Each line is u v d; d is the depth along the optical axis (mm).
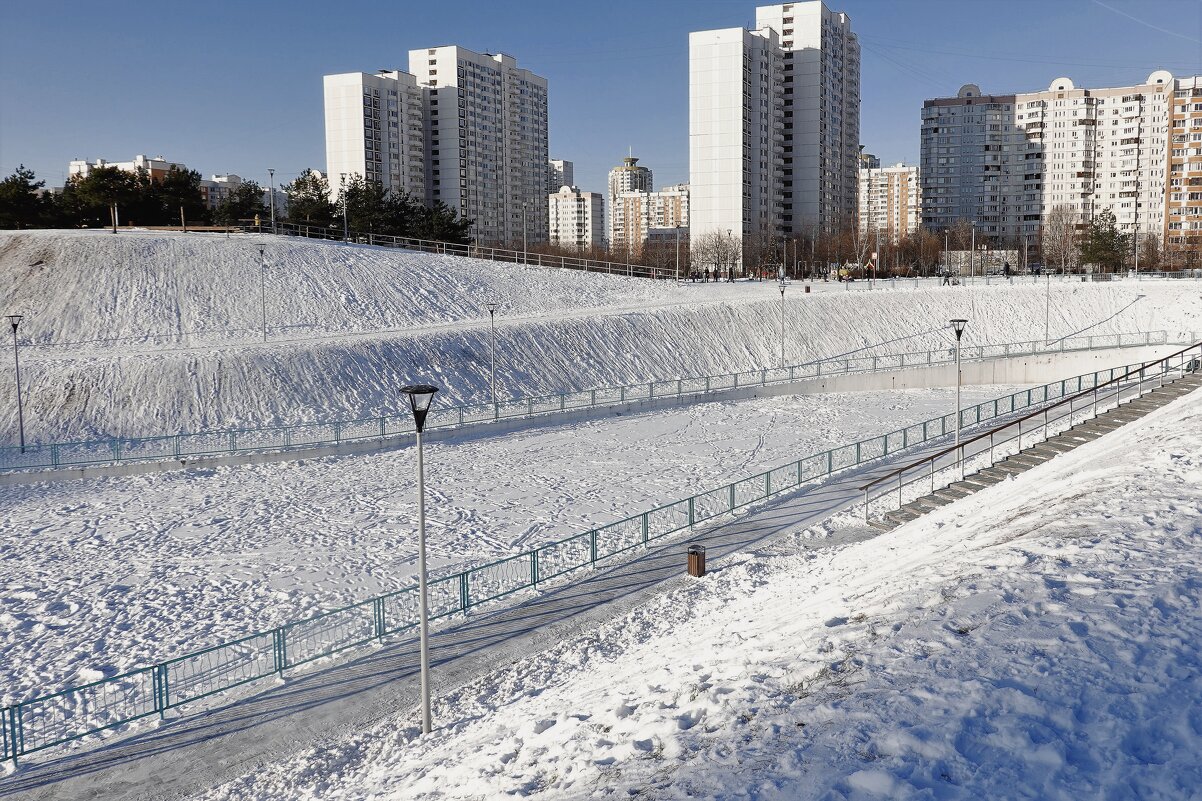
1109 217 114062
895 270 117250
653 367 60781
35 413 41719
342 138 143500
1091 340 67250
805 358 65750
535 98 181500
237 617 21547
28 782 14328
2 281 57812
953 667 9914
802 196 142000
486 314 66000
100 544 27562
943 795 7422
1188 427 22406
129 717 16172
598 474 36062
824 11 138875
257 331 57281
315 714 16312
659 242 153875
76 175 91312
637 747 9945
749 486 32062
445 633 19766
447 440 43219
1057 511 16922
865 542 23641
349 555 26188
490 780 10477
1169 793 7211
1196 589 11422
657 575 22969
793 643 12430
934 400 54344
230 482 35312
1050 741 8086
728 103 127438
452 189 158125
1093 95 153125
